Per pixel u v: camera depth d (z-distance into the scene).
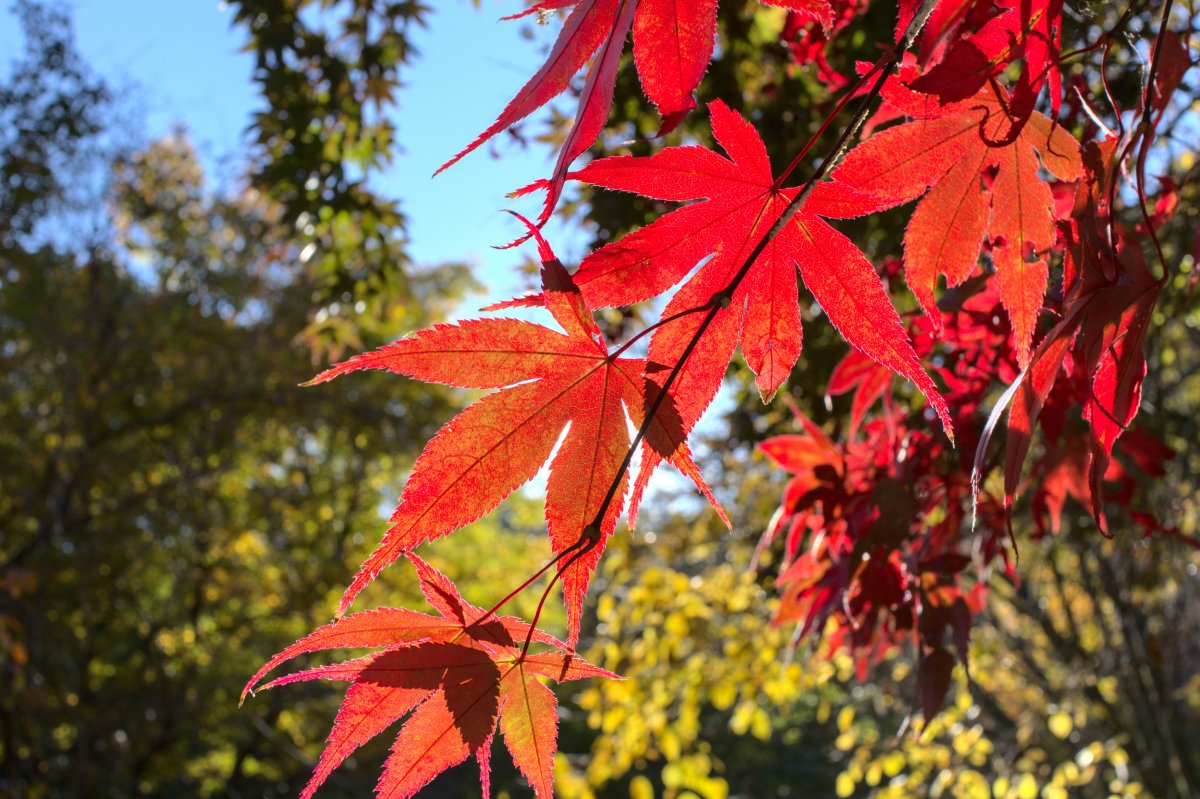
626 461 0.74
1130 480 1.74
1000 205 0.98
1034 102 0.86
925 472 1.74
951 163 0.96
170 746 14.30
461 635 0.80
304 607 14.77
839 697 9.06
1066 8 1.04
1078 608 7.61
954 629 1.52
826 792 14.64
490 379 0.75
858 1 1.60
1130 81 1.50
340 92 4.72
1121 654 6.08
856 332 0.84
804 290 3.00
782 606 1.94
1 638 8.59
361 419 13.98
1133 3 0.92
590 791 5.93
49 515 12.08
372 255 5.22
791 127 3.09
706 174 0.80
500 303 0.74
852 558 1.49
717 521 6.03
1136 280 0.89
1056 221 0.92
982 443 0.86
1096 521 0.85
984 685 8.22
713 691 5.57
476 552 15.43
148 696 13.16
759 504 5.70
